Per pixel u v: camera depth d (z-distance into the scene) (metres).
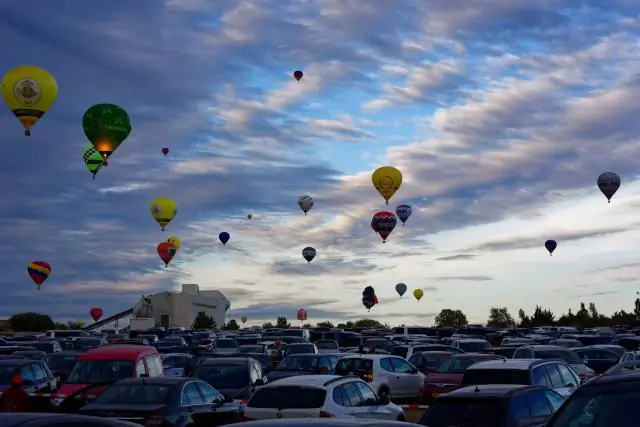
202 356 26.89
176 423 13.45
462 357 22.12
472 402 10.78
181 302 89.81
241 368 18.78
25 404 16.94
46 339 45.72
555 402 11.91
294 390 13.55
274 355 35.09
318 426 5.51
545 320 97.25
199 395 14.60
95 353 18.42
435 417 10.84
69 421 6.12
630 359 24.84
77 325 97.31
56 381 21.28
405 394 23.77
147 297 89.19
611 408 7.12
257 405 13.55
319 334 49.91
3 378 19.52
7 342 42.41
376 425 5.69
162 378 14.48
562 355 24.41
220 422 14.66
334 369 23.02
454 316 102.75
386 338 45.53
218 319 94.19
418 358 28.34
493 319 101.50
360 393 14.48
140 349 18.77
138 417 13.16
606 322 93.81
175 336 52.16
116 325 82.06
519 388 11.30
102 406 13.59
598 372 24.95
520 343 37.75
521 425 10.60
